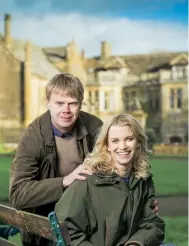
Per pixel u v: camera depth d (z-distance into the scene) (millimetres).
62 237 2396
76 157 3314
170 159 13578
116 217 2748
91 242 2777
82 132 3344
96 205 2764
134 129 2912
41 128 3238
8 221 3141
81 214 2721
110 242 2746
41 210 3275
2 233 3861
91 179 2787
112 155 2902
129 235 2818
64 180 3000
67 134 3293
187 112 14445
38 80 14492
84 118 3486
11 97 14430
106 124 2938
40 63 14469
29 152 3164
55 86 3211
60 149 3289
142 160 2969
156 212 3062
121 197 2785
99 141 2941
